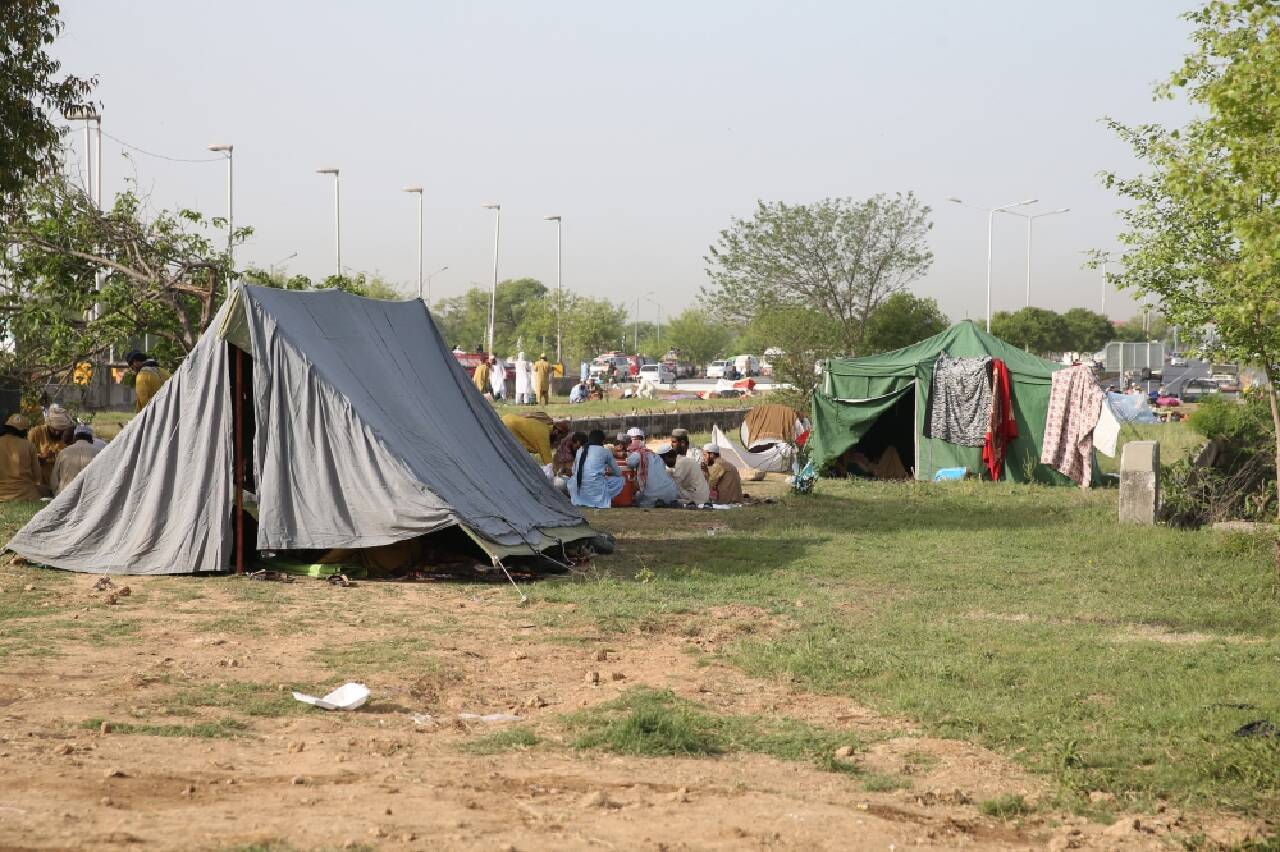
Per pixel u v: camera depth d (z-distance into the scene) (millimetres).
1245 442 20828
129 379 21188
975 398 24219
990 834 5695
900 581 13250
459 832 5098
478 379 47125
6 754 6117
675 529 17188
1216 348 13953
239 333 12836
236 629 10070
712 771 6570
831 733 7449
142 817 5113
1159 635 10633
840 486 23391
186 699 7715
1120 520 18000
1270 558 14336
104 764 6055
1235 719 7621
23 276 20156
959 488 22688
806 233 53031
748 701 8281
